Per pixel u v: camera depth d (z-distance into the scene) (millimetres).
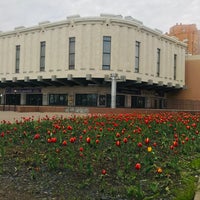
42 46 39375
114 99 32844
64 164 5801
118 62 35781
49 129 9727
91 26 35562
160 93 46562
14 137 8289
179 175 5410
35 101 43188
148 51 39438
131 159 6234
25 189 4867
